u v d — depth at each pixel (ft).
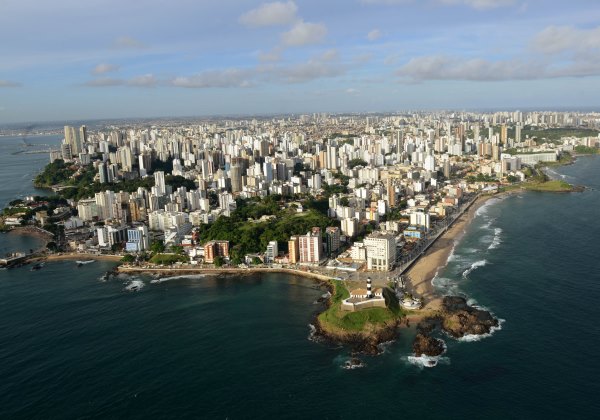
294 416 622.95
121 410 645.51
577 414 600.39
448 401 638.53
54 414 640.99
